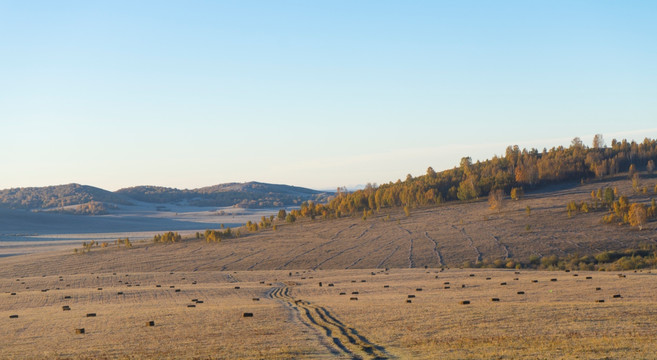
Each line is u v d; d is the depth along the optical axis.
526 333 33.84
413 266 133.38
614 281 61.47
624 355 26.77
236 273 116.88
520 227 178.50
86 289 87.12
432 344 31.94
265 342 35.06
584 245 139.38
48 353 34.44
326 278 94.06
